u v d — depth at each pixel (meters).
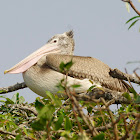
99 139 5.24
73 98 5.50
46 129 5.96
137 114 5.61
